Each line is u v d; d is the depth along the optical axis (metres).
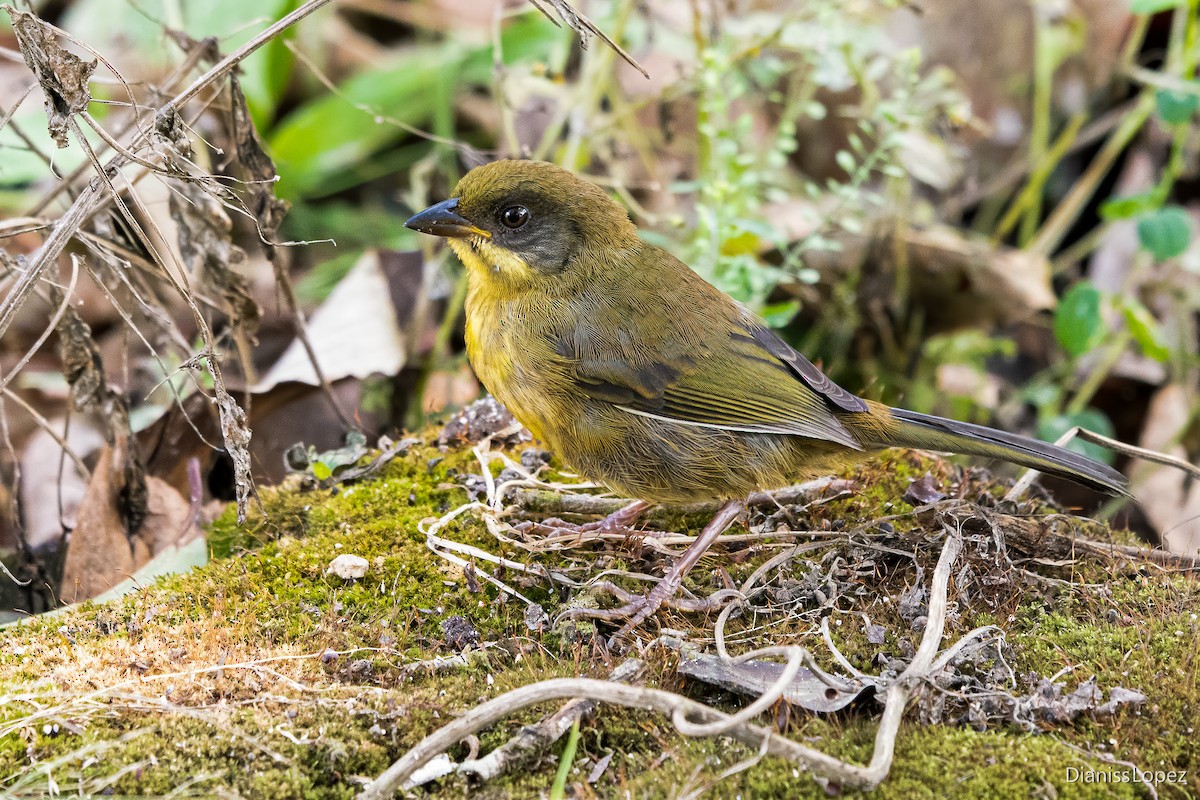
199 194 8.47
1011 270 12.88
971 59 14.45
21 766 5.97
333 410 10.40
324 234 13.64
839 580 7.68
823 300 13.12
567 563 8.00
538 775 6.16
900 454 9.45
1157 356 11.73
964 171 14.46
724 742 6.25
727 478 8.05
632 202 11.11
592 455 8.20
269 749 6.10
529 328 8.07
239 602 7.47
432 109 14.25
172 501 9.02
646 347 7.98
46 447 10.61
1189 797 5.94
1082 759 6.09
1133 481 12.22
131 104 6.75
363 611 7.42
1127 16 14.52
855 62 11.75
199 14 12.45
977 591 7.54
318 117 13.75
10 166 11.14
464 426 9.50
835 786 5.89
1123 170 14.62
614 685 5.72
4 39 14.04
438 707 6.46
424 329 11.73
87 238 7.64
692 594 7.71
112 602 7.61
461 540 8.15
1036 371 14.02
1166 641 7.00
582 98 11.52
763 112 14.28
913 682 6.39
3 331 6.72
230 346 10.53
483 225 8.18
